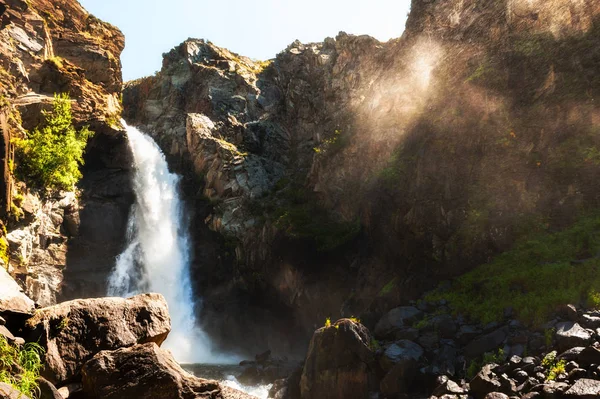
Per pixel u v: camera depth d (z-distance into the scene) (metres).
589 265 17.67
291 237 35.25
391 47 40.06
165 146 52.12
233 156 45.81
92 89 43.75
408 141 30.09
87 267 39.19
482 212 23.12
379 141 32.97
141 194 45.34
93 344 6.89
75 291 37.69
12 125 34.78
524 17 28.11
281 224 36.94
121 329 7.12
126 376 6.48
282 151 49.69
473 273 21.06
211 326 41.19
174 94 54.91
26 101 37.59
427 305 20.28
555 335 14.97
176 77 56.38
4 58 37.97
